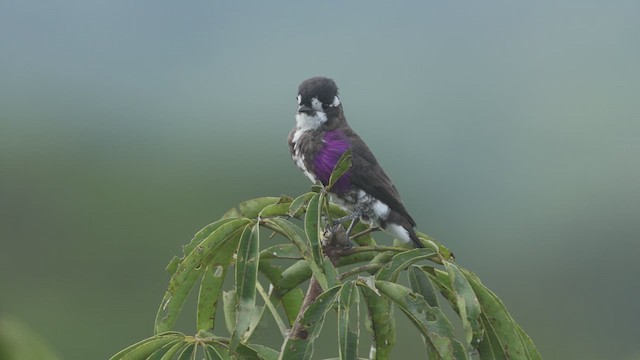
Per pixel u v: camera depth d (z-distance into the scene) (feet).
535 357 17.48
